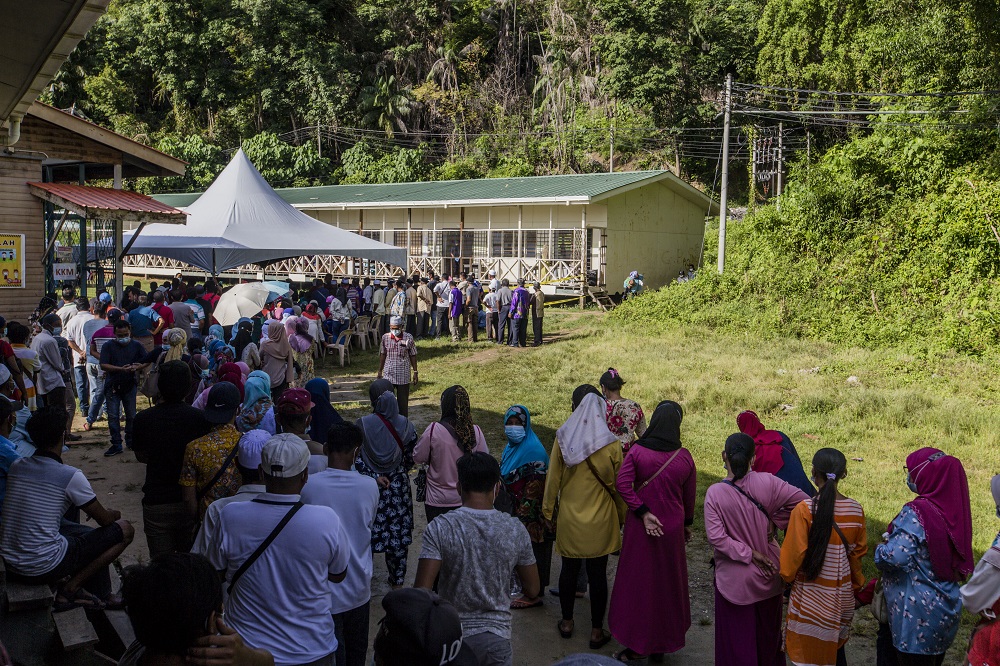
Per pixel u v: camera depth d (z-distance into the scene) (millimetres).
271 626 3293
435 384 14984
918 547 4086
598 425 5273
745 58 44625
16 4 4430
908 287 18141
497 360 17469
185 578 2221
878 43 29906
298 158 50750
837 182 20734
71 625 4383
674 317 20984
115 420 9609
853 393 12680
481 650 3494
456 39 56094
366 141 52688
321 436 6445
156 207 13664
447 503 5641
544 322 23703
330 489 4152
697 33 45562
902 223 19125
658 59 44844
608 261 28094
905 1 26406
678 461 4930
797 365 15297
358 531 4160
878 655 4512
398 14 57031
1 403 5125
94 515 4613
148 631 2188
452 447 5656
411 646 2219
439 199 29062
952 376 13906
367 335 19969
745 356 16234
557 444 5355
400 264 21625
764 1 46062
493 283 20297
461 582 3578
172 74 54062
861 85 33875
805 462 9633
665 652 4965
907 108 21547
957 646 5434
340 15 58125
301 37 54625
